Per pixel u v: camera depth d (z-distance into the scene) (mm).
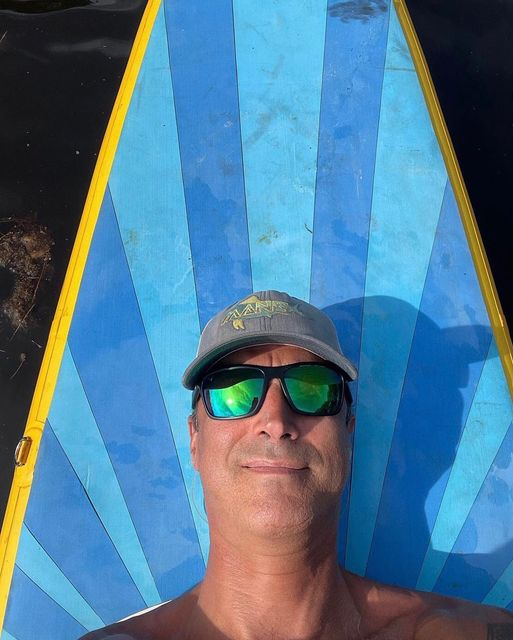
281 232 867
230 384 660
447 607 690
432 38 1082
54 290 1010
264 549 643
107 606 782
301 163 881
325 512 647
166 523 808
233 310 679
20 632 769
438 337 843
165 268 859
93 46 1080
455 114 1060
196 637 669
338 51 901
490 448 819
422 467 817
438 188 875
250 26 907
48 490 808
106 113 1057
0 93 1065
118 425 824
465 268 859
